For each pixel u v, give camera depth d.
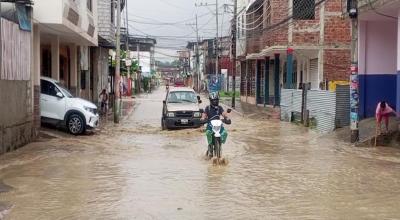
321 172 12.18
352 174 11.91
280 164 13.41
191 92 24.59
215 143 13.68
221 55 71.44
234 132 22.33
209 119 14.16
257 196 9.52
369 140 16.84
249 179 11.26
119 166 13.01
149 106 42.28
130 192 9.84
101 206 8.70
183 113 22.95
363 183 10.81
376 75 21.23
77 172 12.10
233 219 7.86
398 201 9.11
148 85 92.06
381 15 19.39
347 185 10.59
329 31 31.41
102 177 11.44
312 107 24.03
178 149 16.52
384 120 18.14
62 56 27.69
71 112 20.11
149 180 11.10
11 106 15.42
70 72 27.91
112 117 31.14
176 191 9.93
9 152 15.29
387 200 9.19
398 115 17.06
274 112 34.41
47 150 15.97
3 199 9.24
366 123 19.38
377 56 21.22
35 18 18.00
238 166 13.08
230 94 62.97
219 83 72.75
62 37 24.23
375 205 8.79
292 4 31.94
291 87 32.06
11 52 15.33
